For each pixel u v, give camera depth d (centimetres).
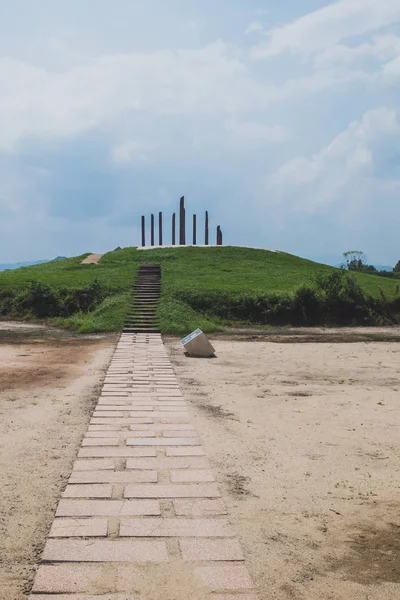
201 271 4650
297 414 1049
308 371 1647
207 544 493
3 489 629
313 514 575
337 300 3578
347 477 691
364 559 478
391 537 523
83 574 438
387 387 1370
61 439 845
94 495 607
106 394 1226
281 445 832
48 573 439
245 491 637
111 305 3362
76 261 5431
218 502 593
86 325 2878
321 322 3469
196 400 1180
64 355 1981
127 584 423
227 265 5025
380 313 3619
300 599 412
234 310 3469
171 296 3581
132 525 530
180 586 422
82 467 705
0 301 3609
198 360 1889
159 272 4584
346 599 413
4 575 440
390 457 777
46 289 3634
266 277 4453
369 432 914
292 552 488
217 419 999
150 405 1109
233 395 1249
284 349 2244
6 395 1201
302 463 746
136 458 747
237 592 415
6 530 522
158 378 1472
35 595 407
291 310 3472
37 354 1998
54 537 503
